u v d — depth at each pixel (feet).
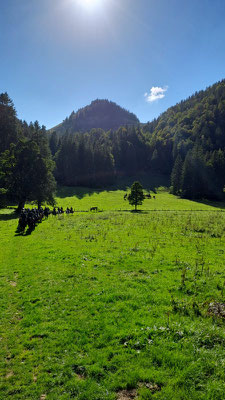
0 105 236.63
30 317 31.55
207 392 18.44
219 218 127.85
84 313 31.78
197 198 360.48
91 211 191.31
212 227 94.79
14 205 218.79
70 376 21.54
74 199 287.89
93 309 32.45
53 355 24.25
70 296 36.81
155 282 40.32
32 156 172.96
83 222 114.32
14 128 246.06
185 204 278.46
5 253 64.54
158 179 525.75
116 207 229.66
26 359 23.97
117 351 23.95
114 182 458.91
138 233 83.15
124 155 549.95
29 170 171.83
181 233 82.69
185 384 19.44
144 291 37.06
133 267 48.39
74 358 23.61
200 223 106.63
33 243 72.69
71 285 40.83
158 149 604.08
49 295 37.50
